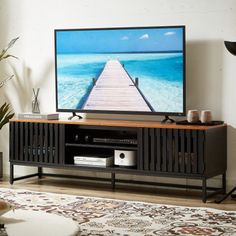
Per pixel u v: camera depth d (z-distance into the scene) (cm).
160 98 541
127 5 570
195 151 505
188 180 553
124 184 577
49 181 592
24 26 614
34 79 612
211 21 539
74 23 593
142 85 547
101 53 561
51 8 602
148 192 542
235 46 492
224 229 416
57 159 561
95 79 564
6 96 626
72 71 573
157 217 447
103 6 580
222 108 538
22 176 605
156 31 538
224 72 536
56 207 477
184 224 428
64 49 574
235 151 536
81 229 415
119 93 556
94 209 471
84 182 588
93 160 548
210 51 540
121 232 408
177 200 510
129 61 550
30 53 613
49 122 562
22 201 498
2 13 625
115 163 545
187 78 548
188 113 525
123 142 538
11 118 602
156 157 521
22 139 575
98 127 543
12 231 329
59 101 580
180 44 530
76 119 577
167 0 554
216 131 517
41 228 336
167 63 536
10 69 623
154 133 520
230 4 532
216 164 519
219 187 543
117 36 553
